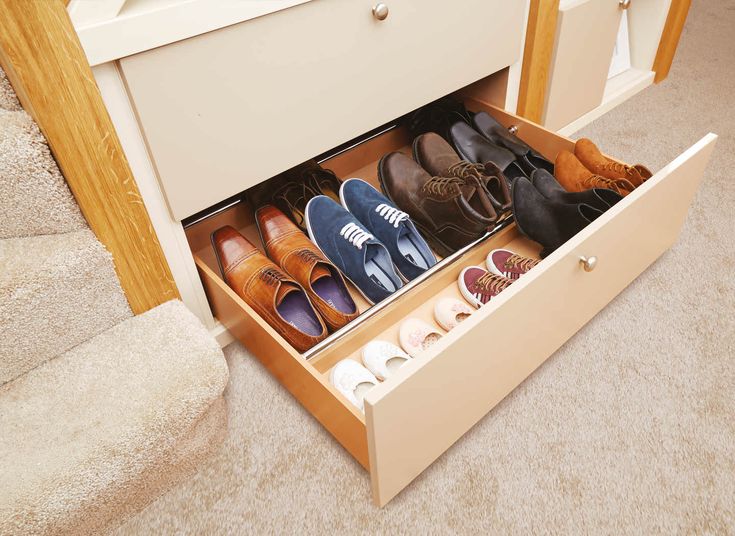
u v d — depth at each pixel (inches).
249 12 30.0
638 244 39.9
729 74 73.1
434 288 40.9
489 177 42.4
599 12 52.9
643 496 33.3
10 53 23.7
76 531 30.2
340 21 34.6
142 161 31.9
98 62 26.6
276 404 38.7
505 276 41.5
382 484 30.3
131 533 32.4
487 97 53.6
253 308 38.0
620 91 67.2
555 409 37.8
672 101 68.2
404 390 25.9
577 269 33.9
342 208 43.1
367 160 53.9
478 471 34.8
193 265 37.9
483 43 44.9
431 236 44.6
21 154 27.7
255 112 34.0
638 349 41.1
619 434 36.2
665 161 58.7
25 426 29.7
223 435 36.7
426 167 48.3
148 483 32.5
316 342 35.9
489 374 32.5
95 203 29.6
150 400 30.7
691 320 42.9
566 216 40.6
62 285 30.5
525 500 33.3
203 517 33.0
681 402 37.8
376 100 40.4
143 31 27.0
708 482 33.8
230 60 31.1
